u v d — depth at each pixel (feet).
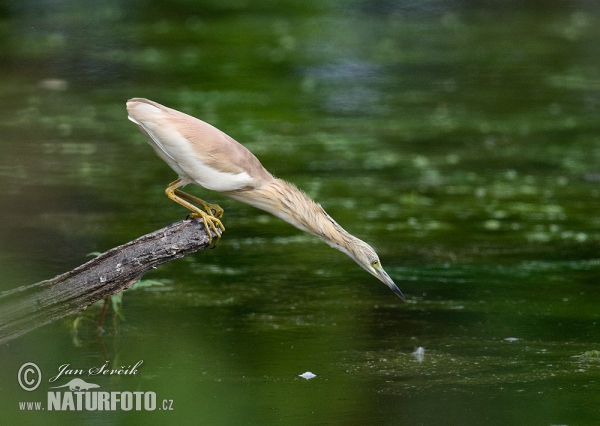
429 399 26.27
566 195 50.75
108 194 48.67
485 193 50.85
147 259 25.82
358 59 86.99
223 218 46.65
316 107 69.67
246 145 58.18
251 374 28.22
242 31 99.25
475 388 27.17
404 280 37.81
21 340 30.91
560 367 28.96
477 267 39.47
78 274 25.86
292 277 38.14
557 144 61.16
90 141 58.95
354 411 25.39
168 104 67.51
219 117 64.59
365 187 51.13
